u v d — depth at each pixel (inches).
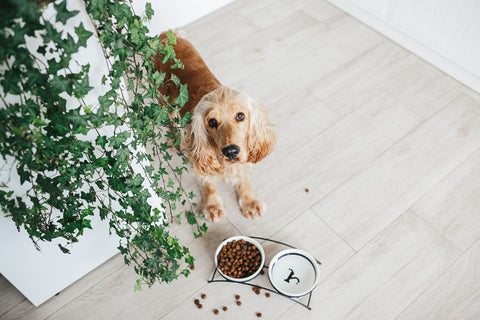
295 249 78.4
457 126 99.3
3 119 44.4
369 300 75.8
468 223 84.2
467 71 104.8
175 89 82.8
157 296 78.2
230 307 76.2
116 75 50.8
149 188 74.6
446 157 94.0
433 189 89.3
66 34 47.0
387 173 92.1
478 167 92.0
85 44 45.4
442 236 82.8
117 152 55.5
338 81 109.9
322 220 86.2
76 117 48.6
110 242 78.4
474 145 95.7
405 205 87.3
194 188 92.6
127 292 78.9
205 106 69.5
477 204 86.7
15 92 43.2
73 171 53.3
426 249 81.3
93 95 54.8
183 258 82.3
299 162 95.0
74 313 77.0
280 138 99.0
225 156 67.9
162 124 62.8
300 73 112.1
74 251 73.4
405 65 113.0
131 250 83.0
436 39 107.1
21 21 42.1
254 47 119.2
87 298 78.5
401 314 74.0
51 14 44.4
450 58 106.8
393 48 117.5
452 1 97.7
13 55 41.0
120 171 57.9
